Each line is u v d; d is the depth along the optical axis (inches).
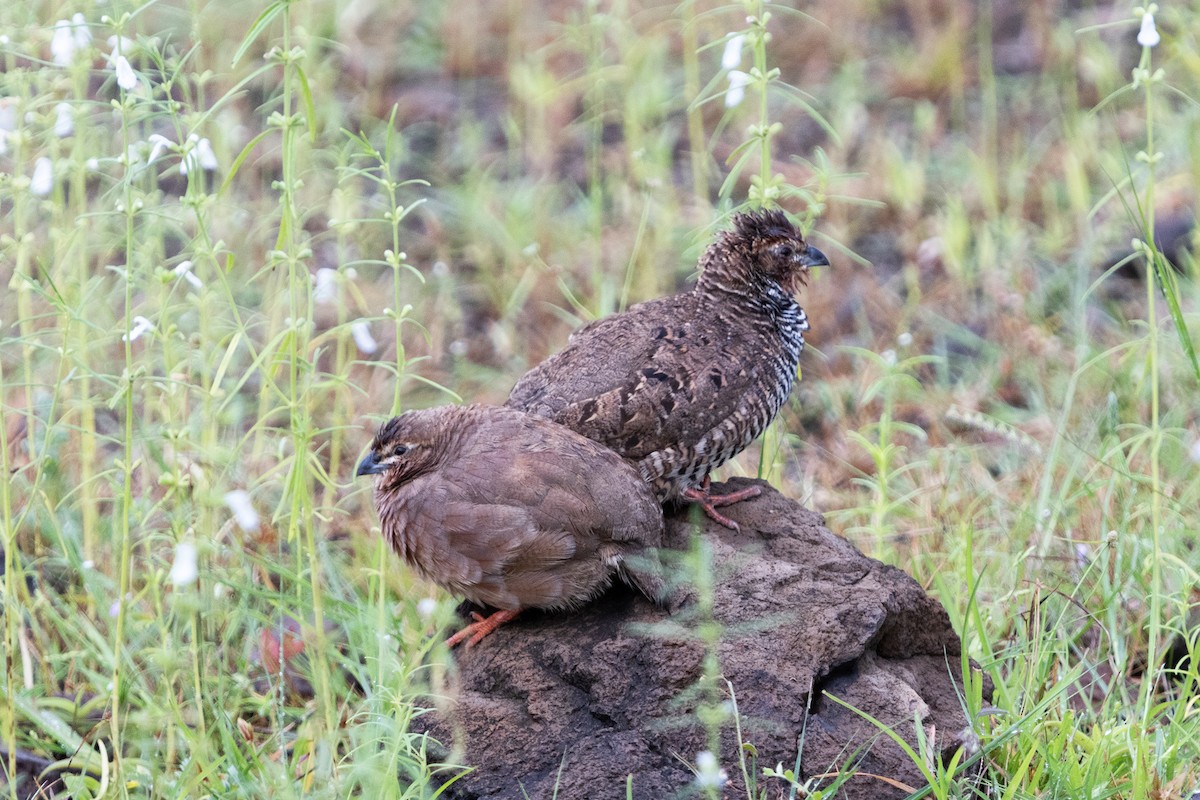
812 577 379.9
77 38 455.2
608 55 805.9
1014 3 853.2
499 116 778.8
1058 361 577.6
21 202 470.3
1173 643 429.7
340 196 465.4
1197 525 466.6
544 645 373.1
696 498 414.6
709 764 316.8
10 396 543.8
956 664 385.4
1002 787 356.2
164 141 383.9
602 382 415.5
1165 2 786.8
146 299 585.9
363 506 507.5
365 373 597.9
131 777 376.5
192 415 500.4
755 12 450.9
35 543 467.8
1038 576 450.6
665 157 684.7
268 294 564.1
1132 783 346.3
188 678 400.5
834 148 732.0
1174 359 561.0
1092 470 482.9
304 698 436.8
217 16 746.8
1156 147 686.5
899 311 628.1
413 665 382.9
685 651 354.0
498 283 648.4
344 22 804.6
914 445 554.9
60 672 432.5
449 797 358.3
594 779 342.3
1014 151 720.3
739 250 452.1
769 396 440.5
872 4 861.8
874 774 344.2
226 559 450.0
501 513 367.9
